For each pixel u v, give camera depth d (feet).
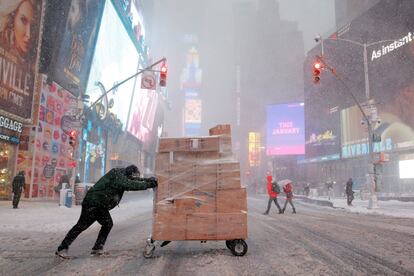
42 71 82.99
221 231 19.52
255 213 56.34
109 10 130.31
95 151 136.56
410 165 126.41
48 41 83.30
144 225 36.09
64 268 16.30
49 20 83.15
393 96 135.13
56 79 89.71
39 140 81.20
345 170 180.04
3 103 67.51
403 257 19.10
